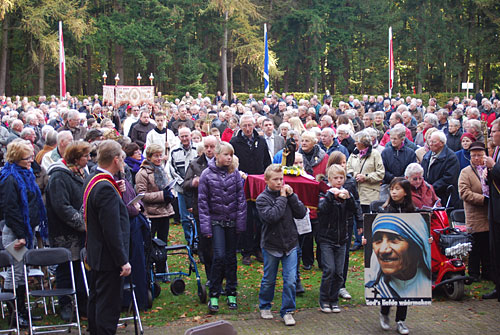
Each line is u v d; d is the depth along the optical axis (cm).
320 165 898
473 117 1122
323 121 1102
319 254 859
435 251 729
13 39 4441
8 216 652
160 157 820
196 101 2381
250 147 913
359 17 5462
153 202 809
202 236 733
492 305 705
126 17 4853
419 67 5381
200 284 732
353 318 666
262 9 5359
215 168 704
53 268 788
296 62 5656
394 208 646
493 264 737
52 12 4156
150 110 1866
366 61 5522
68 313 675
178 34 4984
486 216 792
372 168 938
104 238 539
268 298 669
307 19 5266
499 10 5209
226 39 4938
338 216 679
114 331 545
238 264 913
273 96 2155
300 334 614
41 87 4300
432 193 793
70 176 655
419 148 1015
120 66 4978
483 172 741
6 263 627
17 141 674
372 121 1330
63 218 644
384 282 609
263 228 663
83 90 5725
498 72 5812
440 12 5203
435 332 614
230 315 680
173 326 645
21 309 666
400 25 5184
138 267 696
